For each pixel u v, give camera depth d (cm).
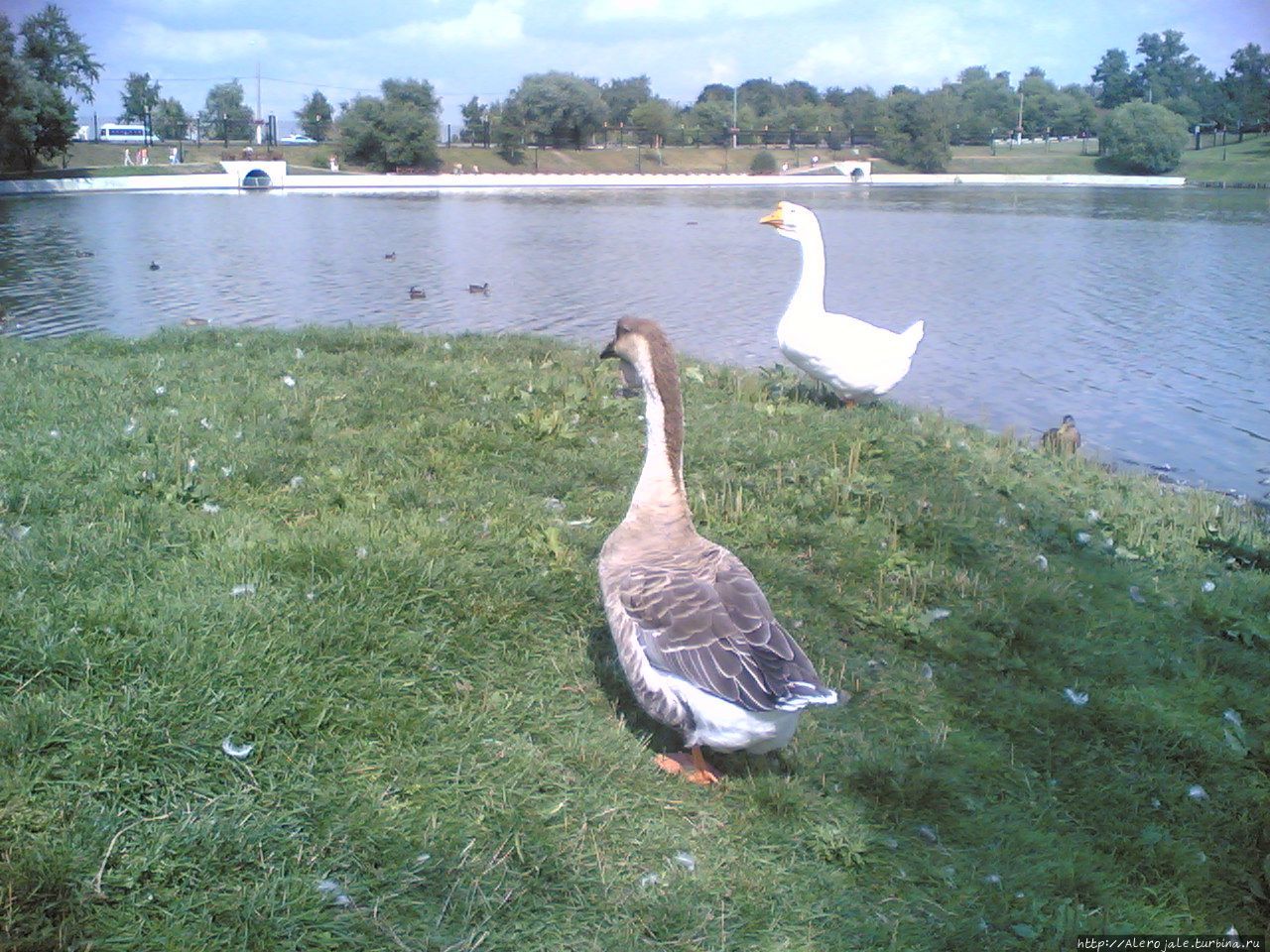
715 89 6431
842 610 305
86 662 222
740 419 437
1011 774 256
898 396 676
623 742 242
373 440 371
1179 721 282
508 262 1295
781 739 215
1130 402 677
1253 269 1333
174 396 402
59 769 200
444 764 224
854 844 221
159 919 181
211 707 218
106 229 1628
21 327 766
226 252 1341
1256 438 607
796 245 1573
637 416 427
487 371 482
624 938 192
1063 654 302
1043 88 6119
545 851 206
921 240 1697
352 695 235
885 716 268
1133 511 423
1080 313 988
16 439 335
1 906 174
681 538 243
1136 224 2025
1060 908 212
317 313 859
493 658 261
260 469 330
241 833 196
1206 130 4878
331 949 182
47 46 2809
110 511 294
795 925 202
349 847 199
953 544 350
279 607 254
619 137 4869
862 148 5025
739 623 219
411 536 292
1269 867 237
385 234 1648
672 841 217
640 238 1652
